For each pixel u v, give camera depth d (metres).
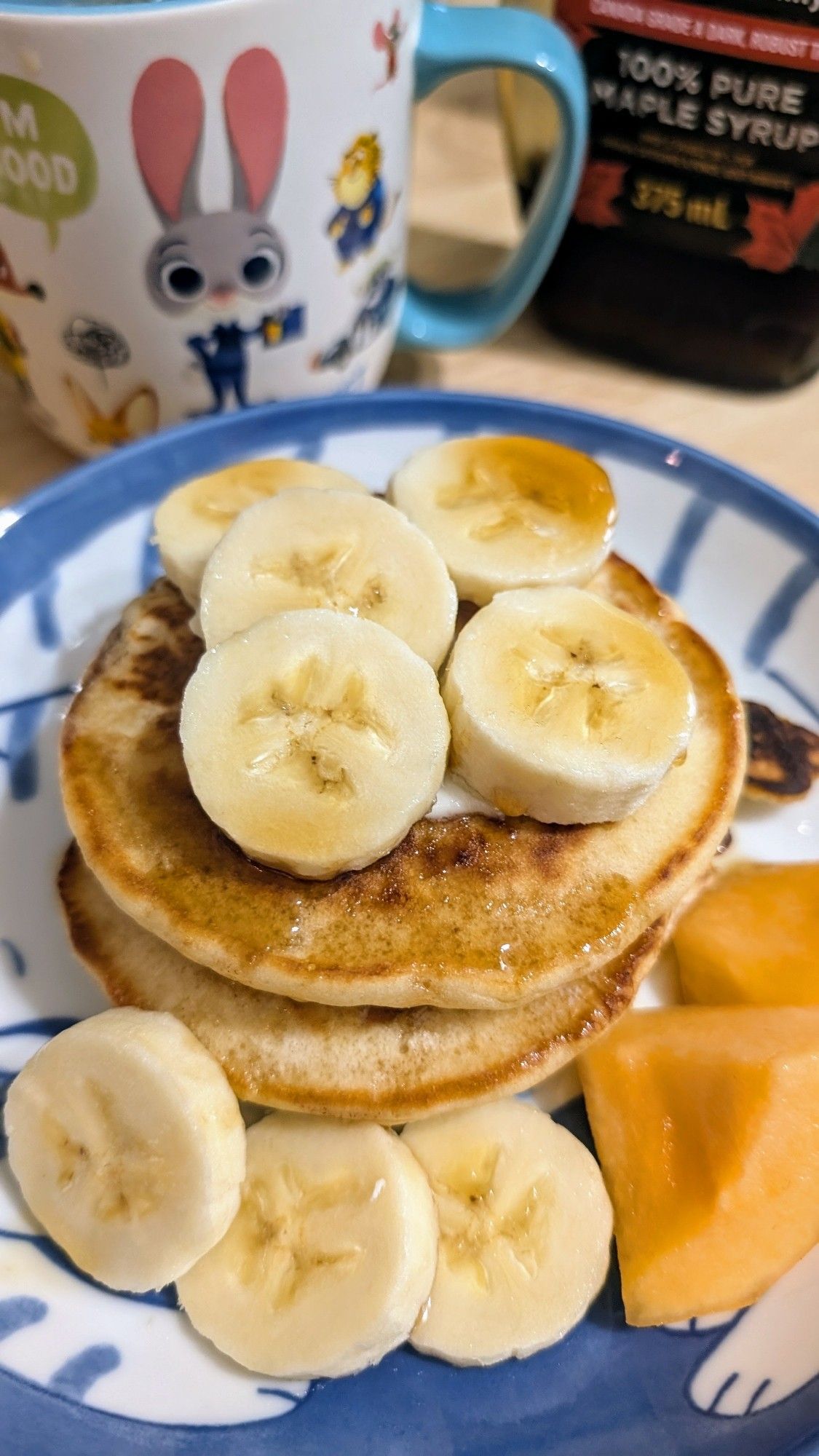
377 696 0.12
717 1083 0.13
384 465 0.19
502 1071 0.12
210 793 0.12
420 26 0.16
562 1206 0.12
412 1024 0.13
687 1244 0.12
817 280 0.19
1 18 0.12
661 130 0.18
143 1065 0.11
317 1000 0.12
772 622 0.17
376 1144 0.12
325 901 0.12
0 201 0.14
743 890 0.15
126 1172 0.12
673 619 0.16
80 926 0.14
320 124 0.14
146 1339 0.11
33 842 0.15
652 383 0.22
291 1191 0.12
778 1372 0.11
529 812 0.13
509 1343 0.11
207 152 0.14
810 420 0.21
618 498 0.19
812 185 0.18
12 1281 0.11
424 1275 0.11
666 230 0.19
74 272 0.15
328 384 0.19
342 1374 0.11
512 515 0.15
